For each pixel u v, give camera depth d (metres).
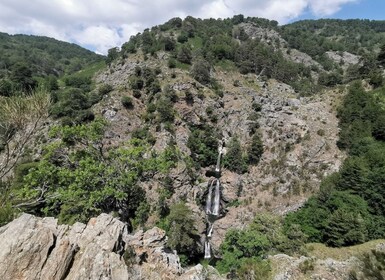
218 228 76.50
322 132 89.69
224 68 148.88
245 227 69.44
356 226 52.62
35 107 19.16
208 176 91.75
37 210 38.62
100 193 37.44
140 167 42.88
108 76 142.75
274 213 75.06
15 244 16.50
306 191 77.81
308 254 48.47
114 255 19.38
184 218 59.09
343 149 84.81
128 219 50.19
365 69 129.00
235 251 52.31
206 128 102.69
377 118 86.69
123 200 44.28
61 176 38.78
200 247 64.38
